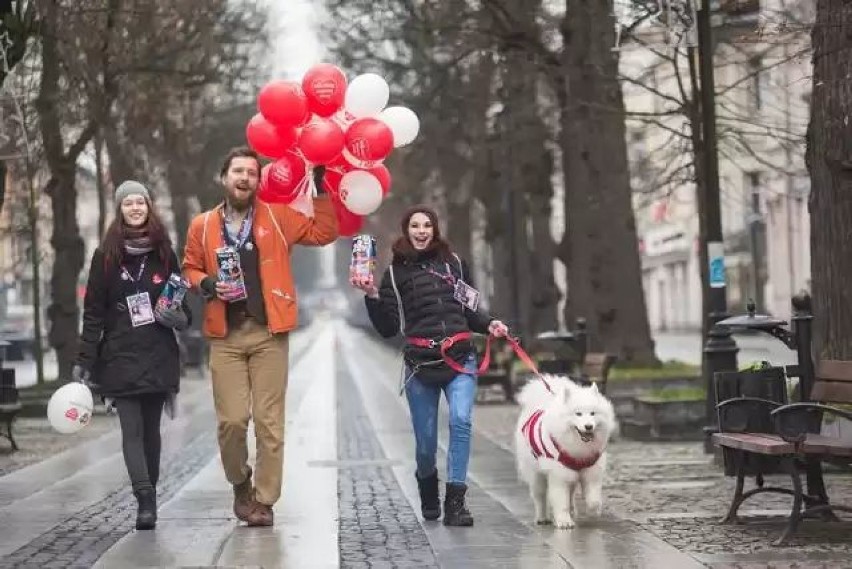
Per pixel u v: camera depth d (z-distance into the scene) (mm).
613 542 9641
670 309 84562
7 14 17500
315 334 115375
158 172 37625
